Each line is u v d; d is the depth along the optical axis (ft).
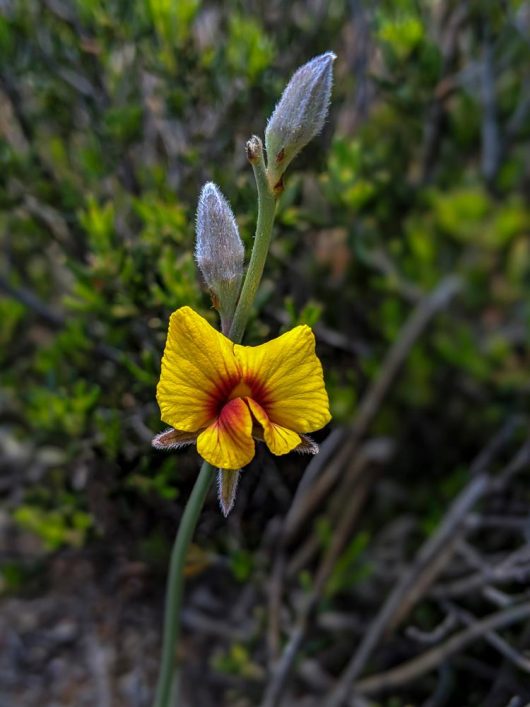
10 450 0.58
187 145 0.45
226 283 0.25
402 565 0.54
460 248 0.60
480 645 0.47
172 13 0.41
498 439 0.52
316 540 0.51
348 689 0.45
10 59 0.46
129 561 0.47
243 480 0.42
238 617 0.52
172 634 0.32
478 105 0.55
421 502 0.57
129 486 0.39
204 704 0.51
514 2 0.52
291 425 0.24
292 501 0.47
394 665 0.50
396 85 0.48
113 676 0.50
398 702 0.45
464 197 0.54
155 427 0.36
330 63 0.23
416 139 0.56
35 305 0.52
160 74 0.43
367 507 0.57
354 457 0.56
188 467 0.36
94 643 0.51
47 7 0.46
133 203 0.40
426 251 0.55
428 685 0.48
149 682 0.49
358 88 0.53
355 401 0.55
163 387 0.23
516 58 0.56
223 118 0.44
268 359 0.24
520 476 0.55
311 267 0.50
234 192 0.40
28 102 0.51
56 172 0.50
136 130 0.45
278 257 0.43
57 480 0.51
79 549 0.48
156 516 0.41
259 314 0.39
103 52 0.45
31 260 0.57
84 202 0.47
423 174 0.55
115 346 0.42
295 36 0.52
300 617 0.46
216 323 0.35
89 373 0.46
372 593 0.53
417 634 0.43
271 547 0.49
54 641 0.52
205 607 0.53
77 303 0.40
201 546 0.43
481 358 0.56
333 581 0.47
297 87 0.23
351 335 0.58
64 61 0.46
